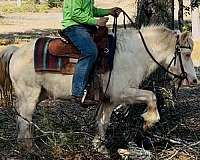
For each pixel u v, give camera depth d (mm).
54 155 6684
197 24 22984
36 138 7160
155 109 6805
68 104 10117
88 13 6461
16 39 25625
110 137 7297
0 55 7086
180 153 7004
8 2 56125
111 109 6969
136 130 7227
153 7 7824
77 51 6629
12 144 7168
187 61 6961
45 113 8117
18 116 6953
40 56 6723
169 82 7945
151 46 6953
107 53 6629
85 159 6680
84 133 6852
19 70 6824
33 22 37719
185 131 8031
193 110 9695
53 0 49250
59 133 6789
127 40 6867
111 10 6832
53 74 6719
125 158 6711
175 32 6953
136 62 6840
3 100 7270
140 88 7262
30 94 6895
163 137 7180
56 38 6840
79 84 6531
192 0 11148
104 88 6758
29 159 6758
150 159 6668
